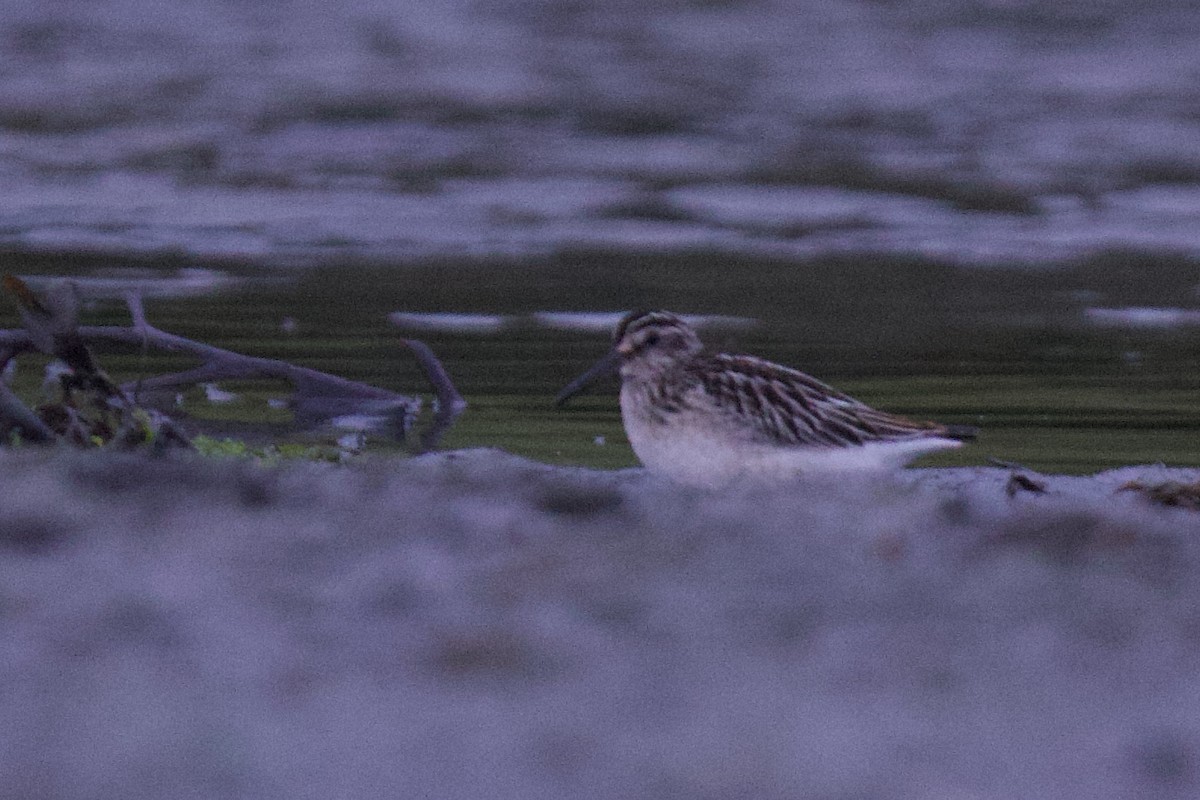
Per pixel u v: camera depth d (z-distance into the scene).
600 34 50.44
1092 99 41.59
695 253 26.17
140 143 34.47
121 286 22.38
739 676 5.14
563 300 22.38
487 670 5.13
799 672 5.19
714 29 51.28
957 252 26.39
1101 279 24.38
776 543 7.08
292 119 37.47
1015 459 14.62
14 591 5.88
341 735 4.48
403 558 6.65
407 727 4.57
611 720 4.67
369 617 5.72
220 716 4.59
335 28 50.00
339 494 8.22
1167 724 4.72
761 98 41.69
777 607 5.96
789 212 29.67
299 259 24.81
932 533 7.69
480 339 19.88
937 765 4.36
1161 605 6.13
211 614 5.66
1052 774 4.33
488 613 5.82
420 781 4.16
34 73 42.31
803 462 11.79
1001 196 30.95
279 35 48.66
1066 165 33.94
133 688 4.83
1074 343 20.20
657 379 12.13
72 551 6.54
